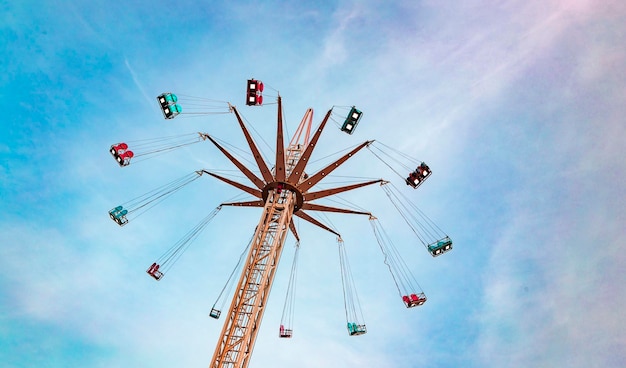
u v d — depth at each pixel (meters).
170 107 32.19
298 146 40.41
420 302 33.38
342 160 33.50
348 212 36.56
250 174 35.28
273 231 32.22
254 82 31.45
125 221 35.66
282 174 33.84
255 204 37.44
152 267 35.81
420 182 34.22
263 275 28.77
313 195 34.66
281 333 35.19
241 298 28.27
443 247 33.84
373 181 34.88
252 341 26.75
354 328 33.84
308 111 43.56
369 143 33.31
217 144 35.00
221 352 26.03
